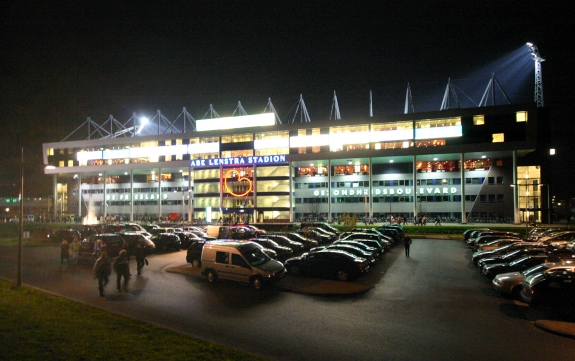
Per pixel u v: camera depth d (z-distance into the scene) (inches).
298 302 669.3
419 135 2844.5
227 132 3297.2
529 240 1344.7
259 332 500.7
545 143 2974.9
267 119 3255.4
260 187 3250.5
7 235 2271.2
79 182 3833.7
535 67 3693.4
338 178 3201.3
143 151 3582.7
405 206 3016.7
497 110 2669.8
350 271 845.8
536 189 2938.0
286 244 1305.4
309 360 408.5
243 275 784.9
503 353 435.5
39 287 776.9
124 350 384.2
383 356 423.2
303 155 3083.2
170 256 1266.0
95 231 1740.9
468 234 1798.7
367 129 2974.9
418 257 1270.9
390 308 633.0
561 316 585.9
